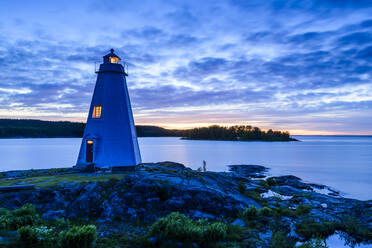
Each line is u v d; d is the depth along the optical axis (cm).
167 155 9156
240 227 1391
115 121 2550
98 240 1095
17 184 1678
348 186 3741
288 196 2691
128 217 1454
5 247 842
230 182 2605
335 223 1611
